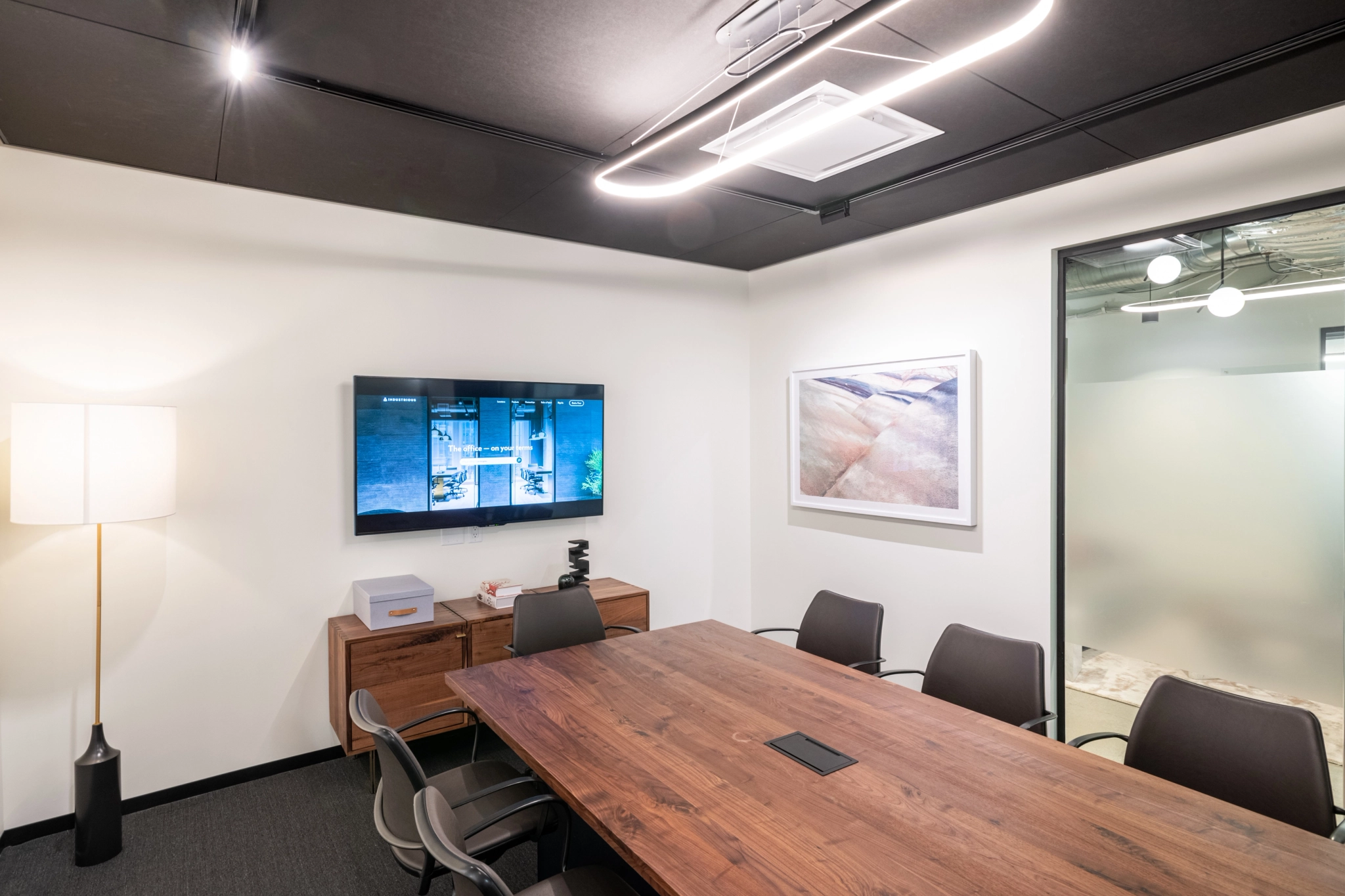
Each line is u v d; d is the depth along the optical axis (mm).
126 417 2549
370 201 3369
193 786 3088
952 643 2707
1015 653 2527
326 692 3412
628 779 1754
